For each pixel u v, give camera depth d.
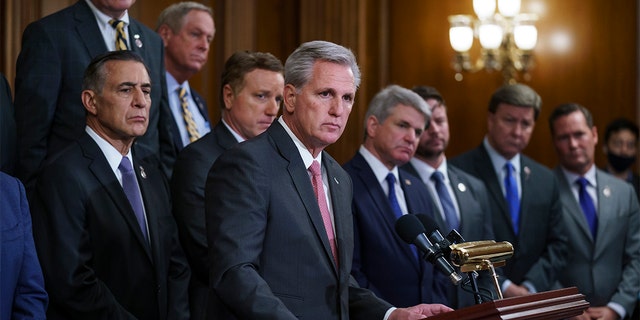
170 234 4.82
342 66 3.81
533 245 6.57
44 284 4.40
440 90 10.38
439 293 5.53
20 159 4.97
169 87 6.41
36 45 5.12
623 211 7.07
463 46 10.04
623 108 10.10
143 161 5.11
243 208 3.61
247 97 5.25
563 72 10.20
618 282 6.97
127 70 4.67
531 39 9.94
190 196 4.95
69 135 5.07
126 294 4.55
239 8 8.99
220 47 8.86
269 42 9.48
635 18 10.09
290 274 3.67
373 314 3.95
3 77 4.84
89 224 4.52
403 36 10.40
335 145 9.80
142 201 4.75
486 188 6.57
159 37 5.61
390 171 5.56
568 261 6.95
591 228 7.04
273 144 3.81
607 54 10.14
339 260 3.85
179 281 4.81
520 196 6.66
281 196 3.71
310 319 3.68
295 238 3.70
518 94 6.62
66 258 4.39
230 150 3.75
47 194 4.48
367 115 5.61
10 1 7.09
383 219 5.39
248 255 3.54
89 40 5.22
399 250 5.38
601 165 10.11
